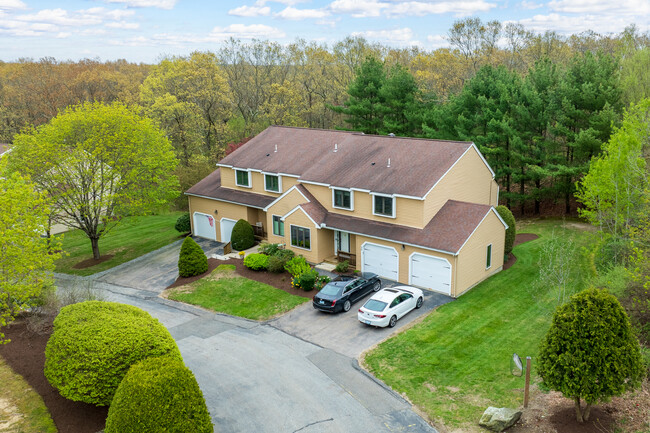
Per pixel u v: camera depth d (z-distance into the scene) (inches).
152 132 1584.6
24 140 1421.0
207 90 2502.5
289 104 2733.8
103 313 767.1
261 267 1306.6
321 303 1048.8
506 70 1887.3
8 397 720.3
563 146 1669.5
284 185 1483.8
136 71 4968.0
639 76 1699.1
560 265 986.1
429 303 1074.1
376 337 941.2
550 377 634.8
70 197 1434.5
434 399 740.0
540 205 1888.5
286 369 846.5
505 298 1081.4
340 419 702.5
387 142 1419.8
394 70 2185.0
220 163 1644.9
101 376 666.8
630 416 650.2
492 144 1776.6
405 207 1187.9
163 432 574.6
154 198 1565.0
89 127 1464.1
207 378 826.8
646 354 751.1
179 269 1332.4
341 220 1294.3
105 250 1675.7
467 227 1124.5
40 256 890.1
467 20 3154.5
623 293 890.1
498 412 665.6
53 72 3725.4
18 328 909.2
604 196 1048.8
